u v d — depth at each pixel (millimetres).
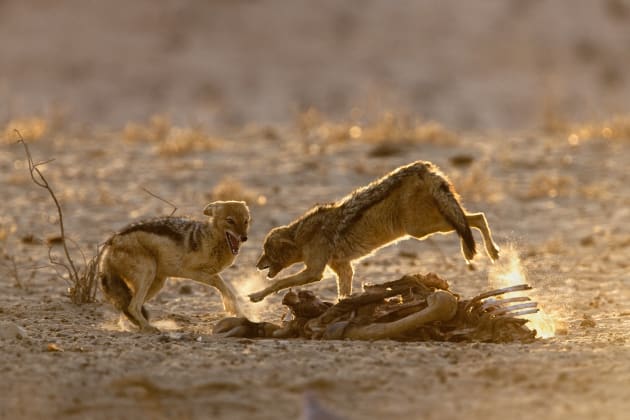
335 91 199375
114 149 90625
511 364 30797
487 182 73750
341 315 36031
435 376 29656
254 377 29625
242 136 99750
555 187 73938
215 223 39594
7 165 82750
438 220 38219
